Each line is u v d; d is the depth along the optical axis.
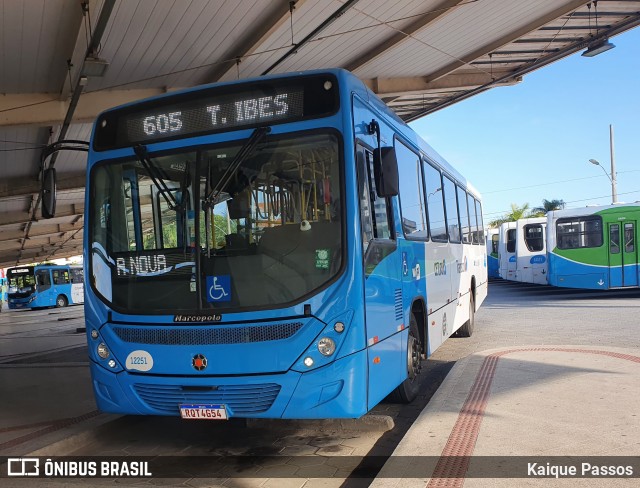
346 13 12.36
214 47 12.70
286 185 5.02
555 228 22.77
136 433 6.43
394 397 6.86
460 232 11.06
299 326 4.75
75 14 10.12
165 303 5.13
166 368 5.02
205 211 5.12
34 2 9.53
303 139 5.05
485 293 15.52
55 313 39.53
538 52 17.81
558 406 5.79
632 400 5.91
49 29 10.59
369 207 5.29
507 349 9.34
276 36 12.70
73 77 12.90
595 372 7.24
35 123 13.77
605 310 16.66
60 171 22.30
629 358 8.12
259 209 5.02
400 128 6.98
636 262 21.73
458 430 5.16
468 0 12.62
